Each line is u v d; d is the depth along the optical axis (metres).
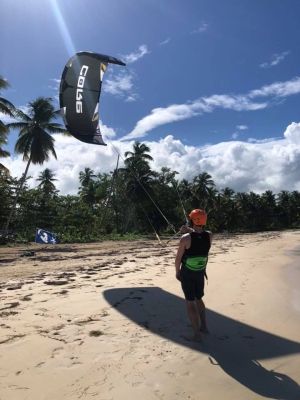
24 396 2.56
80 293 6.02
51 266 10.41
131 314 4.77
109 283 7.00
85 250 18.52
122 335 3.92
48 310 4.89
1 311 4.81
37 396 2.57
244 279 7.75
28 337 3.80
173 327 4.23
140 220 58.97
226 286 6.86
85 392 2.63
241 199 86.31
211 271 8.93
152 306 5.20
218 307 5.20
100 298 5.66
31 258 13.66
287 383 2.80
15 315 4.63
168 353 3.40
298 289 6.67
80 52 7.93
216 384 2.78
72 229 33.50
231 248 18.45
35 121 29.50
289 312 4.96
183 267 3.87
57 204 49.91
